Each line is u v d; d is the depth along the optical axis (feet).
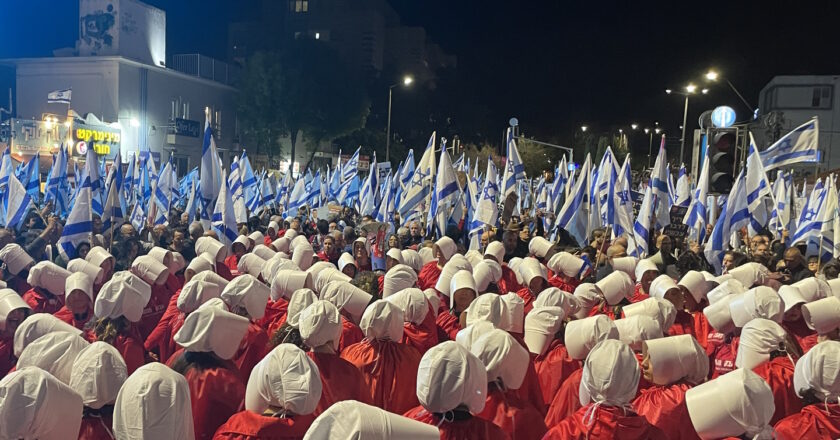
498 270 27.58
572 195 48.98
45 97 158.40
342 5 291.58
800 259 33.47
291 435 13.08
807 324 22.21
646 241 44.47
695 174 60.23
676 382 15.23
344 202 87.97
